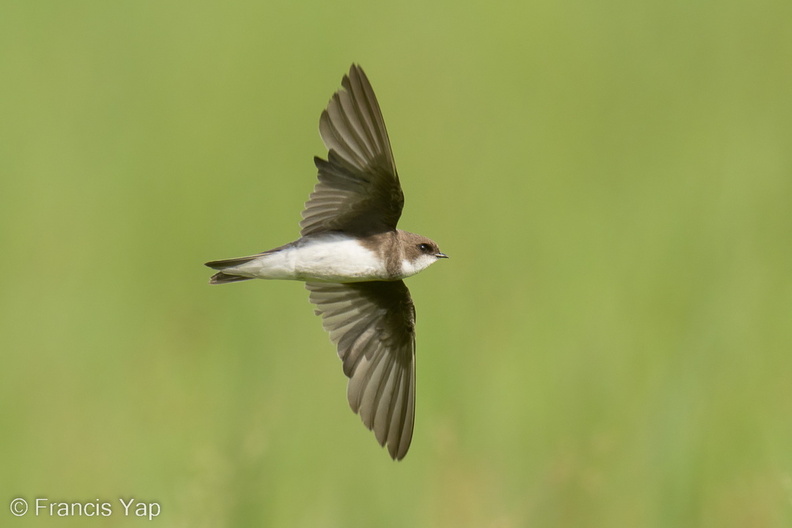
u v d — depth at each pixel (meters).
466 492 12.05
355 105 8.60
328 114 8.60
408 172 19.69
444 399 13.49
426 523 11.85
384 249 8.99
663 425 12.87
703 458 12.51
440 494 12.06
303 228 8.93
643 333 15.53
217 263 8.74
